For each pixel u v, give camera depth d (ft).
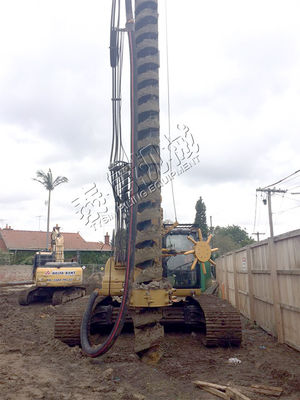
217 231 196.95
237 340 22.59
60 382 16.12
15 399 14.05
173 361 19.79
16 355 20.90
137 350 19.21
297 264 21.56
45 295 50.06
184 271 28.76
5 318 36.70
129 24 22.07
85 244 143.02
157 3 21.33
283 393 15.10
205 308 23.88
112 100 22.31
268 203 99.04
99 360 19.77
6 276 100.68
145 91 20.35
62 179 119.55
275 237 24.97
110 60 22.65
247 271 33.58
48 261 54.29
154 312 19.25
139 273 19.58
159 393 15.15
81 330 22.22
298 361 19.95
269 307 27.55
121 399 14.20
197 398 14.66
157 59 20.85
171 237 29.94
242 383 16.25
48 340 24.90
